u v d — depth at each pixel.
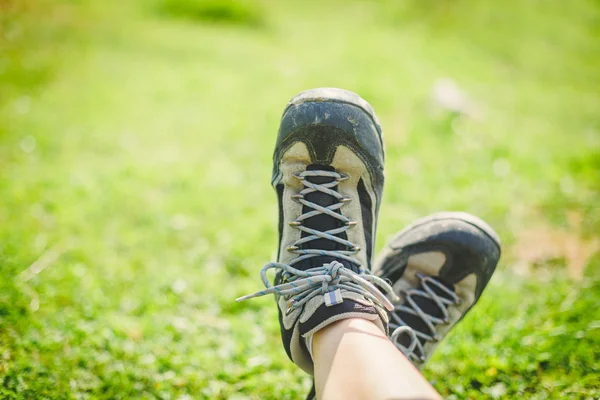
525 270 1.10
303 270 0.79
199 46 2.54
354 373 0.69
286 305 0.77
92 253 1.11
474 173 1.42
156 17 3.04
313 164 0.85
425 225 0.92
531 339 0.96
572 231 1.19
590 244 1.16
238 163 1.46
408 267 0.91
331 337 0.72
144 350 0.94
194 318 1.01
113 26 2.70
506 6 3.94
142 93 1.89
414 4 3.86
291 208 0.84
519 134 1.75
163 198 1.27
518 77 2.69
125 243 1.14
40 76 1.92
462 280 0.90
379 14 3.89
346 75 2.25
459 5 3.82
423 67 2.54
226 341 0.97
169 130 1.64
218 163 1.46
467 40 3.28
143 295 1.03
